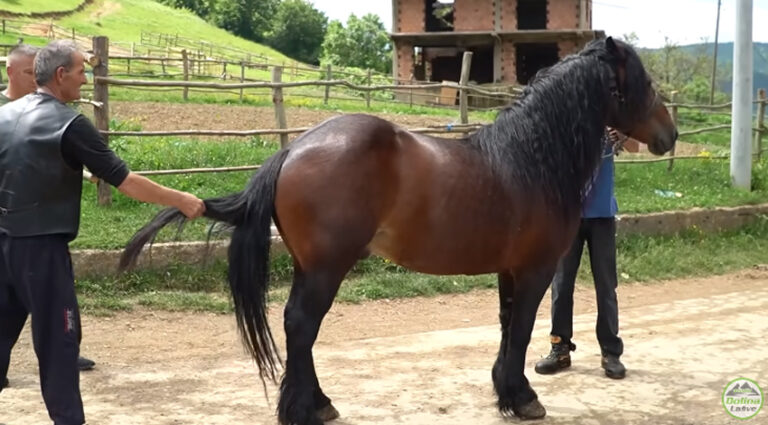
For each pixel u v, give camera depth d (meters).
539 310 6.71
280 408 3.51
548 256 3.92
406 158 3.58
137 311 5.86
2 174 3.03
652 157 13.16
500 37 26.97
